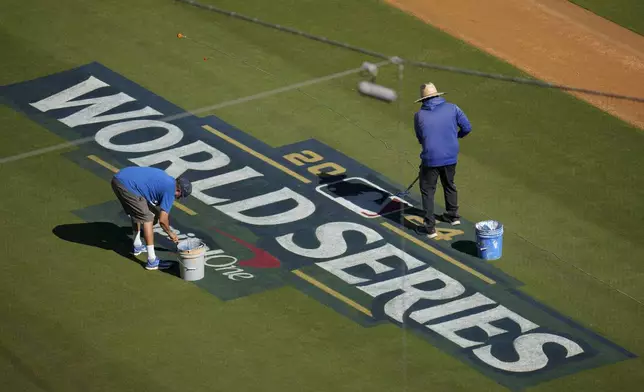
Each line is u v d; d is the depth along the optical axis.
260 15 90.75
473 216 74.81
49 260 68.81
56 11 89.69
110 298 66.62
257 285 68.12
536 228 74.56
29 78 83.19
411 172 77.62
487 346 65.62
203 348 63.94
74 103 81.25
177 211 73.31
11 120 79.44
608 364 65.38
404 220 73.81
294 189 75.56
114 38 87.31
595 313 68.56
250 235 71.81
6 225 71.06
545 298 69.25
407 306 67.62
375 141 80.12
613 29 94.00
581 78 88.38
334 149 79.12
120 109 81.00
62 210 72.44
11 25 88.00
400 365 63.81
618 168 80.12
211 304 66.69
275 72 85.50
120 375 62.09
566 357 65.50
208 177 76.00
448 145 71.06
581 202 77.06
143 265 68.94
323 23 90.69
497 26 92.75
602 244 73.81
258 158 77.88
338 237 72.06
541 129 82.88
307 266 69.75
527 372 64.31
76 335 64.25
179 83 83.69
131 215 67.81
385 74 85.81
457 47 89.69
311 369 63.16
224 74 84.75
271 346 64.31
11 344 63.47
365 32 90.12
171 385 61.62
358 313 66.88
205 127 80.06
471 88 85.81
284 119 81.25
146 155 77.31
